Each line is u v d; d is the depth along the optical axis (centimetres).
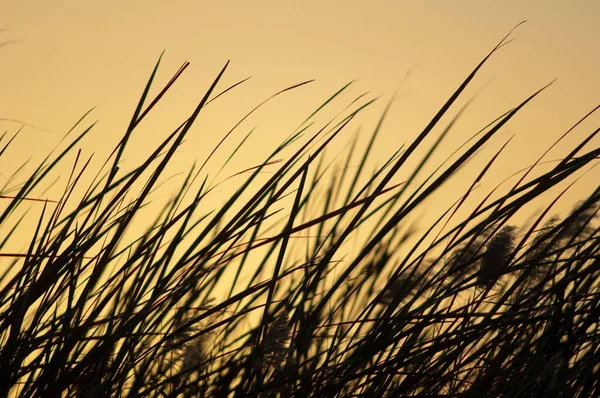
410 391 774
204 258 771
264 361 766
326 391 766
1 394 753
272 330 768
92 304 781
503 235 779
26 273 767
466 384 783
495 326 767
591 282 798
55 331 768
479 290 781
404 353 767
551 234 775
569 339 788
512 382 782
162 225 789
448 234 775
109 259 770
